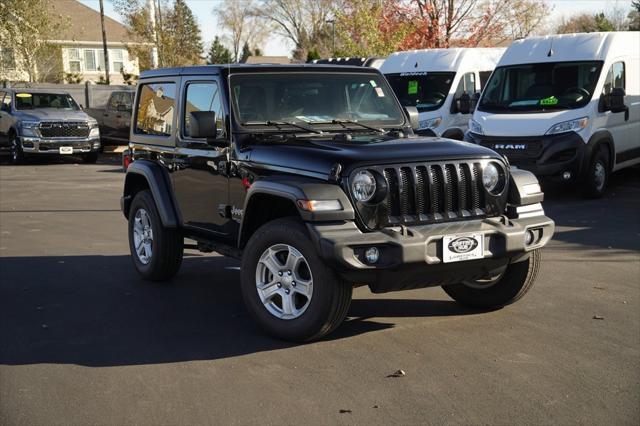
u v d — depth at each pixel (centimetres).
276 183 546
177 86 716
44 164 2214
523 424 418
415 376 493
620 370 498
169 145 725
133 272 821
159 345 569
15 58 3438
